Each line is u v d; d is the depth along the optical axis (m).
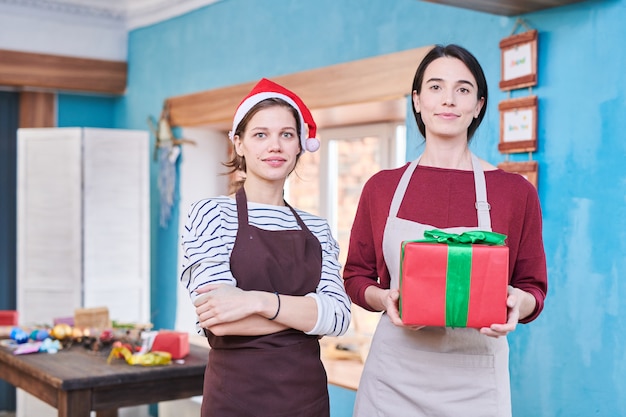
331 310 1.77
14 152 5.51
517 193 1.91
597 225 2.65
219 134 5.13
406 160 3.37
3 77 5.10
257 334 1.74
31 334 3.56
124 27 5.53
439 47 1.93
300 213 1.92
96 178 4.86
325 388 1.86
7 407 5.48
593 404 2.65
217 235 1.76
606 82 2.62
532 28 2.86
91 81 5.42
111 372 2.94
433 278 1.68
